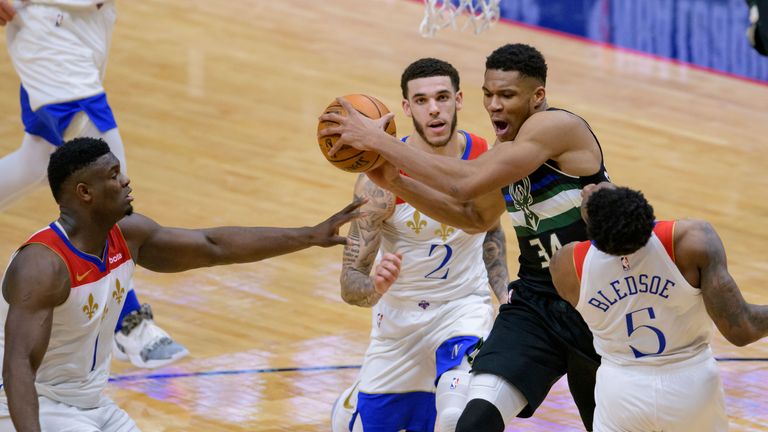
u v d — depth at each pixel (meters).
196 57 26.05
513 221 10.59
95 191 9.34
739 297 8.91
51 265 9.20
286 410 13.02
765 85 27.09
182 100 23.59
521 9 29.86
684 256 8.91
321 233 10.27
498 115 10.32
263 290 16.47
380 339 11.67
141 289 16.42
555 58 27.62
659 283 8.98
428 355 11.49
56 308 9.32
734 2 27.23
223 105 23.48
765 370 14.27
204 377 13.86
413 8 30.39
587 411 10.70
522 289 10.73
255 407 13.09
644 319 9.12
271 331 15.19
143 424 12.62
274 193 19.58
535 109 10.30
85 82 14.98
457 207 10.72
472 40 28.25
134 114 22.73
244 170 20.52
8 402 8.91
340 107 10.05
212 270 17.09
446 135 11.24
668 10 28.05
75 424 9.64
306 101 23.94
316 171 20.66
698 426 9.35
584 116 24.20
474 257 11.59
